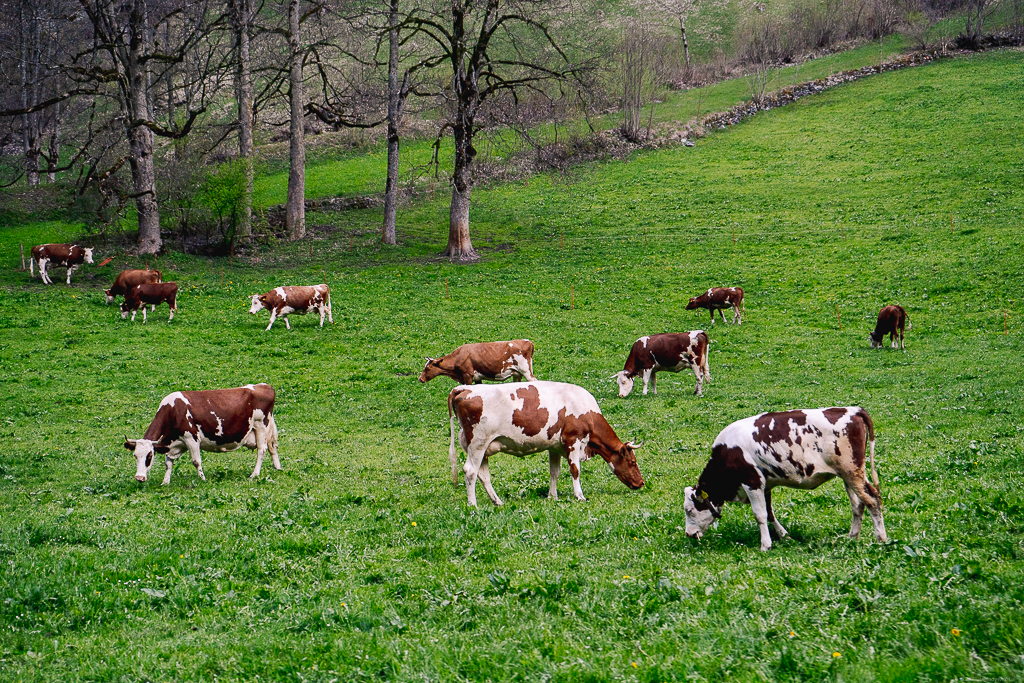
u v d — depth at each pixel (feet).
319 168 211.20
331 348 99.66
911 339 96.07
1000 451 48.01
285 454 63.41
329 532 39.34
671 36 294.66
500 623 26.48
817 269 127.03
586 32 228.02
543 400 45.47
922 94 217.15
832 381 81.51
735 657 22.53
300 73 156.35
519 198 184.14
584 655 23.50
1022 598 23.99
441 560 34.09
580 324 107.45
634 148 207.51
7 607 28.94
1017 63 227.81
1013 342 88.43
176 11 143.33
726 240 146.10
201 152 155.43
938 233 135.33
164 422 53.67
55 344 98.53
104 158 157.69
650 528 37.58
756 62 270.46
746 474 33.12
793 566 29.04
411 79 175.73
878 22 269.03
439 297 121.29
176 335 103.71
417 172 197.88
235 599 30.22
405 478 54.70
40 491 51.93
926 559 28.45
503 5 140.77
